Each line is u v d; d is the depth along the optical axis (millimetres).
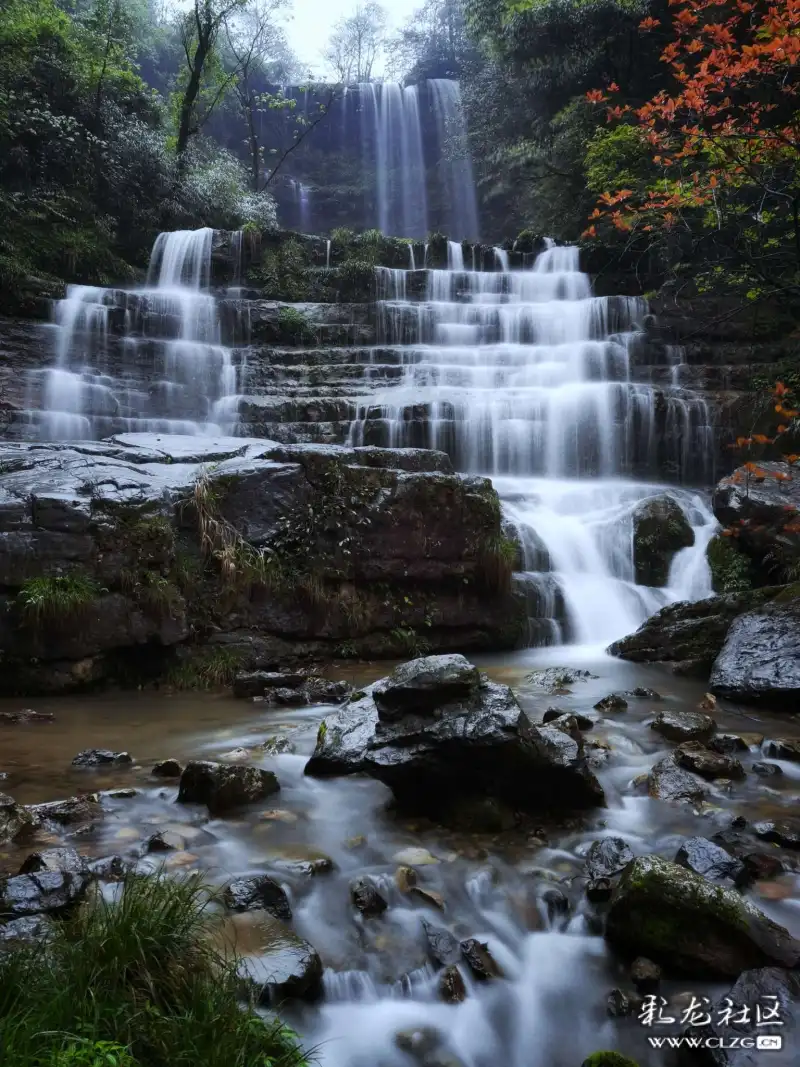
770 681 6848
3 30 22734
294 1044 2629
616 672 8359
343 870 3891
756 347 17719
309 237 22688
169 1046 2408
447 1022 2998
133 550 7754
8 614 7211
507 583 9781
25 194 21125
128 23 27031
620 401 15492
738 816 4496
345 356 18141
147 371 16719
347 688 7422
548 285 21312
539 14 24422
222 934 3074
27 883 3182
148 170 24000
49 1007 2369
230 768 4613
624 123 22531
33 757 5477
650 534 11469
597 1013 3055
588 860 3938
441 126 41344
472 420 15219
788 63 7324
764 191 8406
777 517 10188
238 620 8328
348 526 8984
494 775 4430
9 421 13672
